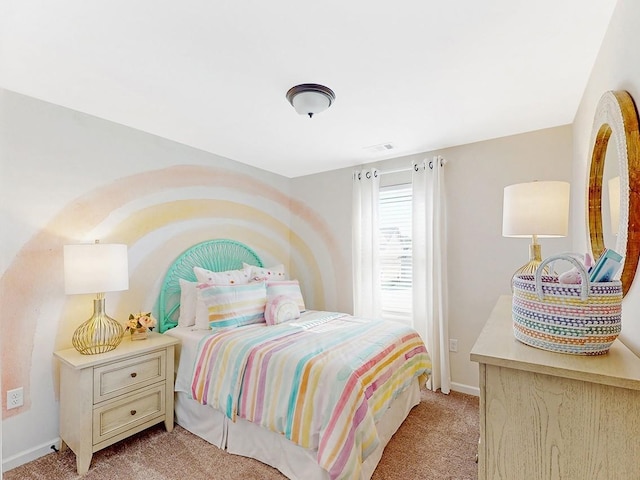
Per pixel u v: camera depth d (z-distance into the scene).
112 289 2.09
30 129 2.07
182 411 2.39
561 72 1.79
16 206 2.01
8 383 1.93
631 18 1.10
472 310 2.92
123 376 2.06
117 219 2.50
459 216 2.99
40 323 2.07
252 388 1.96
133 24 1.40
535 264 1.75
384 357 2.07
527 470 0.83
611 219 1.38
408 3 1.28
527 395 0.84
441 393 2.91
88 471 1.88
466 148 2.97
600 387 0.77
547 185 1.65
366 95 2.05
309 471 1.71
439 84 1.92
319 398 1.71
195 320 2.72
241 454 2.02
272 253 3.95
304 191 4.13
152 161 2.74
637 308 1.03
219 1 1.26
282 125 2.55
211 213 3.25
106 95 2.06
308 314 3.11
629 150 1.06
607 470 0.76
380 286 3.46
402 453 2.03
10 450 1.92
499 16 1.35
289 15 1.34
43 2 1.26
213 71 1.78
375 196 3.47
